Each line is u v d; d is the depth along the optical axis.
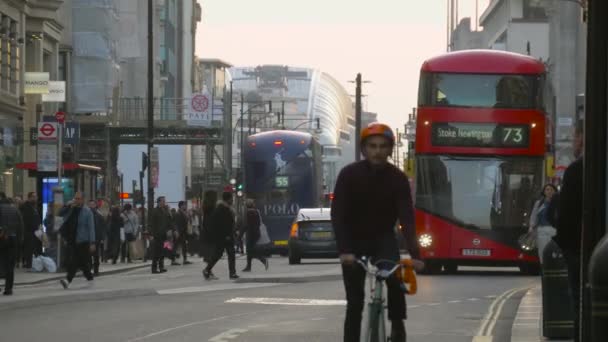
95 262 49.81
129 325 24.25
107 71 95.38
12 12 70.25
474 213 45.56
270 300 31.73
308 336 21.70
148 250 70.69
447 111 45.53
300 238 62.25
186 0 180.00
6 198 47.31
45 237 49.97
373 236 13.91
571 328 19.89
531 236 35.41
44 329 23.45
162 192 109.00
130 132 104.69
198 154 181.88
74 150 57.12
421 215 45.69
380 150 13.62
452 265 51.88
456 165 45.50
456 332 22.81
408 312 27.95
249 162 79.00
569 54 114.25
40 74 71.94
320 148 85.75
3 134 66.62
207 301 31.55
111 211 61.97
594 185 11.76
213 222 43.22
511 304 30.56
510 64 45.47
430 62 45.81
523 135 45.25
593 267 7.93
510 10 168.62
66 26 94.62
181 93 174.25
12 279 33.50
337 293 34.72
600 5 11.74
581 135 15.86
